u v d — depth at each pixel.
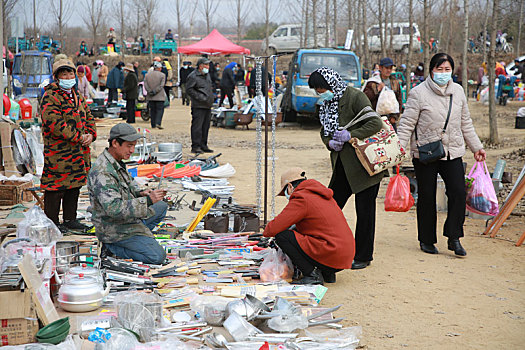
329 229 5.30
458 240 6.66
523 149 13.61
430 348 4.32
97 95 24.52
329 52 20.47
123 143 5.47
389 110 7.73
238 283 5.23
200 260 5.86
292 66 20.98
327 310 4.62
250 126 21.81
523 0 17.91
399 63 38.81
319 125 21.84
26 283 3.99
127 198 5.63
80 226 6.84
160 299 4.48
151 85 19.19
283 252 5.50
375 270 6.11
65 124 6.50
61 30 41.25
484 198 7.29
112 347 3.71
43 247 4.64
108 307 4.62
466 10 19.50
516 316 4.94
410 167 9.23
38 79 22.94
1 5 9.18
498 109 25.73
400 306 5.13
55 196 6.68
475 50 43.47
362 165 5.95
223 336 4.18
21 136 9.51
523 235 7.02
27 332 4.03
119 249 5.66
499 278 5.89
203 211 7.08
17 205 7.45
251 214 7.28
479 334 4.57
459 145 6.63
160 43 50.44
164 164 11.73
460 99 6.65
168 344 3.87
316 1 32.19
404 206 6.60
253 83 24.73
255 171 11.91
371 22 38.34
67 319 4.03
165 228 6.93
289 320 4.30
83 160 6.79
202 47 32.22
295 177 5.52
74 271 4.67
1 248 4.57
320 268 5.38
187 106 30.97
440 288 5.59
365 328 4.66
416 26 38.44
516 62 30.95
